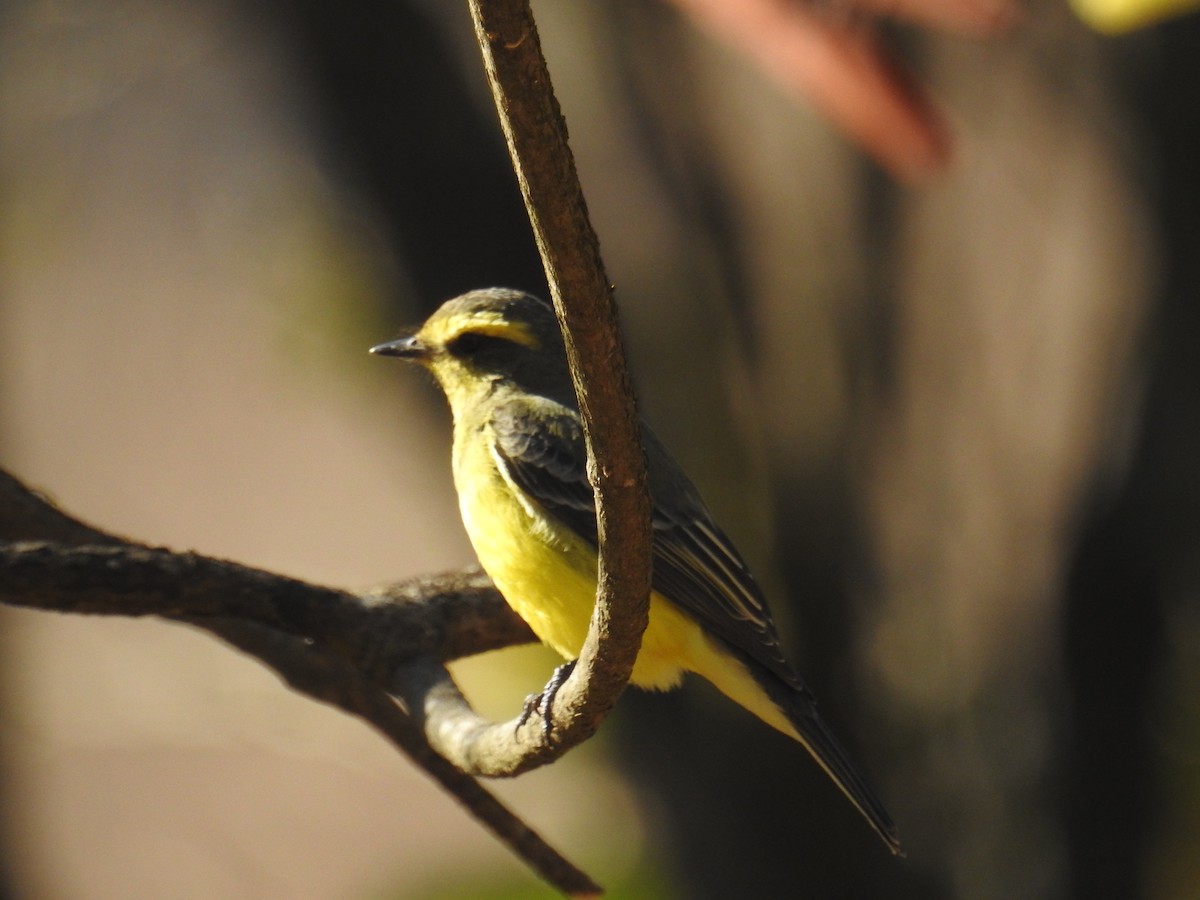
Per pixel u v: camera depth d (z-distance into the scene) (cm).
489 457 865
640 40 1099
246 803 1758
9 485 780
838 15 523
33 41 1334
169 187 1512
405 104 1051
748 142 1134
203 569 725
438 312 962
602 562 545
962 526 1157
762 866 1109
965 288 1161
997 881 1105
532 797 1373
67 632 1783
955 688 1127
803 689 866
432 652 773
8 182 1356
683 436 1153
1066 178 1145
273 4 1060
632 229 1169
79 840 1678
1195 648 1066
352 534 2048
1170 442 1006
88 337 2047
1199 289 979
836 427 1115
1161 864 1100
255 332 2062
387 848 1675
